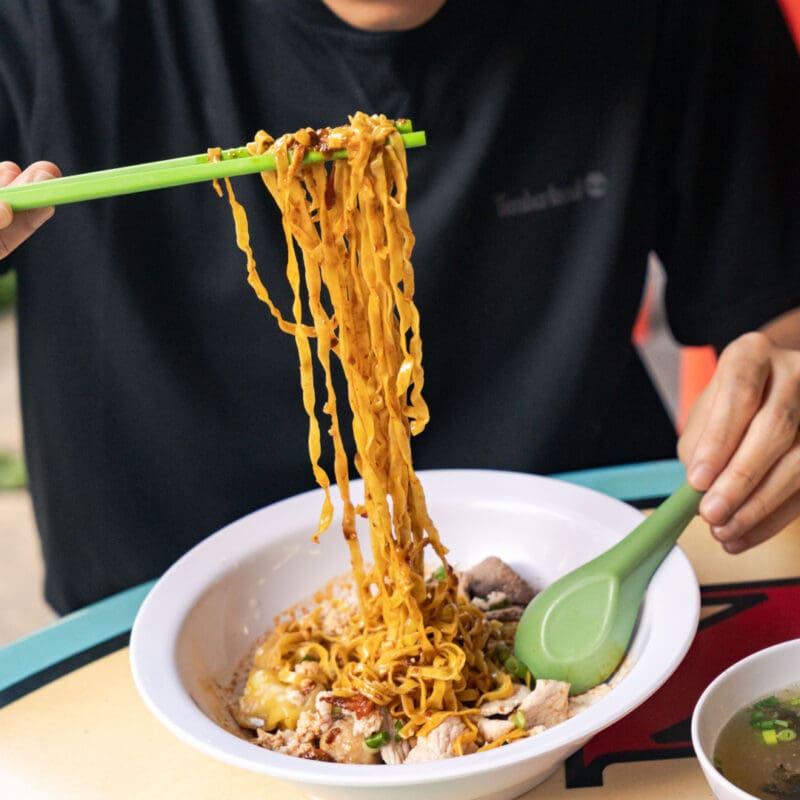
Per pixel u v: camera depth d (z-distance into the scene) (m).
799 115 0.89
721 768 0.50
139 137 0.83
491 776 0.49
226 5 0.81
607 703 0.51
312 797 0.54
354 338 0.56
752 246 0.90
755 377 0.64
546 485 0.68
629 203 0.85
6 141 0.84
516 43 0.81
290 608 0.65
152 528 0.88
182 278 0.84
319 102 0.82
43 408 0.87
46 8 0.81
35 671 0.64
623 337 0.90
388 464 0.58
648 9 0.84
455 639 0.59
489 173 0.83
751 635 0.61
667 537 0.60
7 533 1.65
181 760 0.57
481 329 0.87
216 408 0.86
